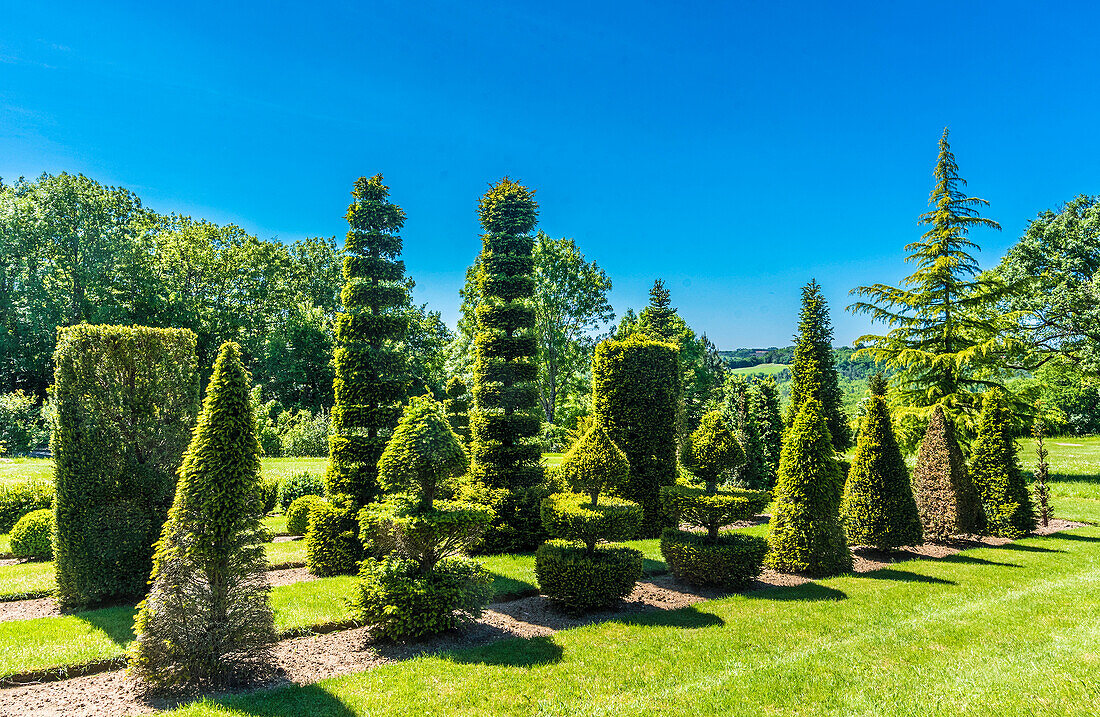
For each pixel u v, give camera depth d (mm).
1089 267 30703
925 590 10977
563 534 10539
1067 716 5395
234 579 7383
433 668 7270
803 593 10898
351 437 12969
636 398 16844
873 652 7645
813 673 6949
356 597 8391
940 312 24297
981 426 18047
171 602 7020
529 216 16688
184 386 11430
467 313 36812
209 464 7309
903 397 25734
